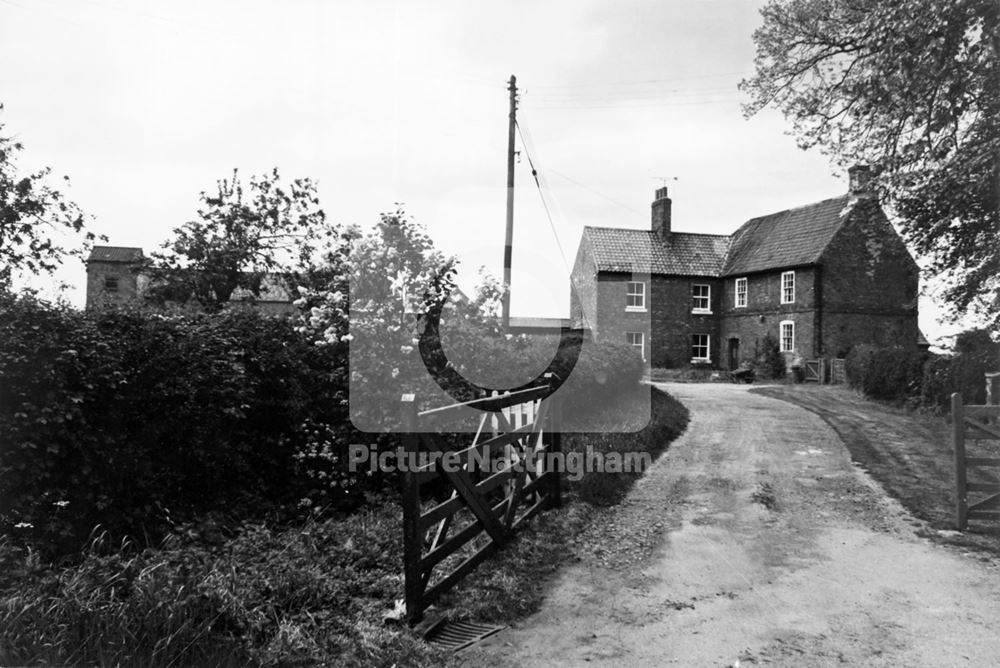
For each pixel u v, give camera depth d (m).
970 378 14.41
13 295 5.29
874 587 5.45
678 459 10.23
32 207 14.64
